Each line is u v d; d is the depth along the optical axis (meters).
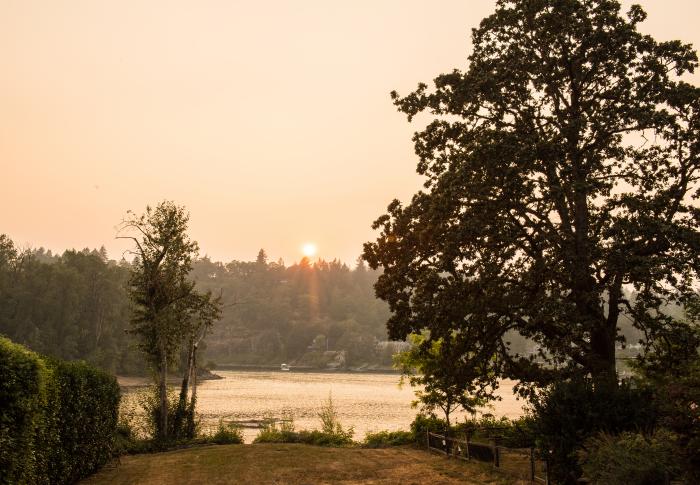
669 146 21.44
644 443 11.03
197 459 22.05
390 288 24.19
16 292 120.38
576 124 20.02
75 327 121.75
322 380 136.88
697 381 10.36
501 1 23.09
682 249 18.84
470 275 22.61
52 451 14.02
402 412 56.50
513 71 21.59
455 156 22.97
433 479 17.20
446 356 23.98
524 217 21.12
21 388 11.09
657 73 21.12
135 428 32.00
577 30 21.06
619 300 20.77
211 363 167.75
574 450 12.69
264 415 53.16
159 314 30.38
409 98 23.66
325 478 18.08
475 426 25.42
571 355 20.56
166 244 30.98
